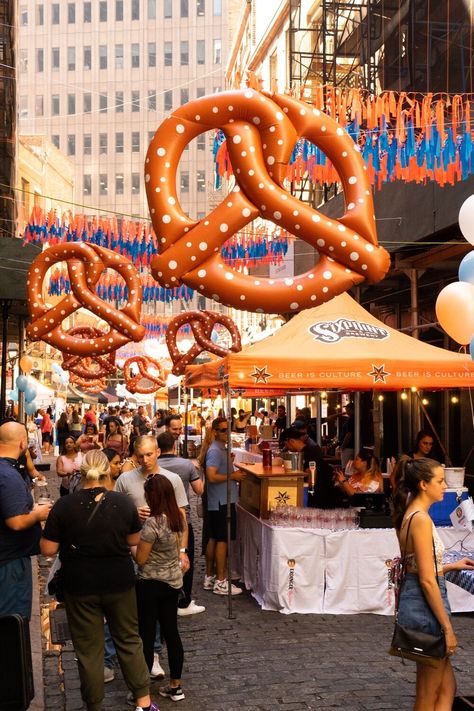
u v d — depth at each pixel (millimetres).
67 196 47406
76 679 6016
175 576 5594
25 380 18734
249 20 42375
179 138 4930
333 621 7668
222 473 8969
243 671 6188
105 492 4996
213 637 7145
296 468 9148
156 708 5137
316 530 8031
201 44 93188
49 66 94500
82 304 10766
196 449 19594
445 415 15711
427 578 4395
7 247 16859
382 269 4996
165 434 7863
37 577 9914
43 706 5469
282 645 6879
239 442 17578
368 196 5051
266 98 4949
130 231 13742
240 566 9742
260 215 4949
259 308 4977
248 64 39281
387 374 8188
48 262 10891
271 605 8109
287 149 4938
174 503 5602
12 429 5234
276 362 8062
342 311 9133
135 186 93250
